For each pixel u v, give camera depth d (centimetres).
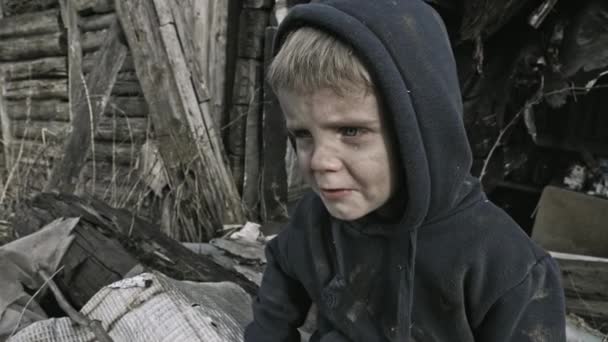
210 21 320
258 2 323
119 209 232
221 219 308
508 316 67
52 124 428
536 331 67
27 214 226
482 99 241
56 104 424
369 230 73
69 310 144
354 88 56
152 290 138
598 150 321
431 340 76
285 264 94
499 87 238
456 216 69
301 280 90
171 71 307
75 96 396
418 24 60
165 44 304
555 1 207
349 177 62
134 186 317
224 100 335
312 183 66
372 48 54
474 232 68
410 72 58
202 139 309
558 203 254
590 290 205
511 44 232
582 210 246
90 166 362
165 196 319
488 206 72
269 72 64
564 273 209
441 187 65
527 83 242
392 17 58
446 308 71
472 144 251
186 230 300
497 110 243
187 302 131
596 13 205
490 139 249
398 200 69
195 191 305
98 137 356
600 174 317
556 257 219
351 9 59
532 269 67
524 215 334
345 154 60
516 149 266
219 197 311
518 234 69
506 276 66
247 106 338
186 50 308
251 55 332
